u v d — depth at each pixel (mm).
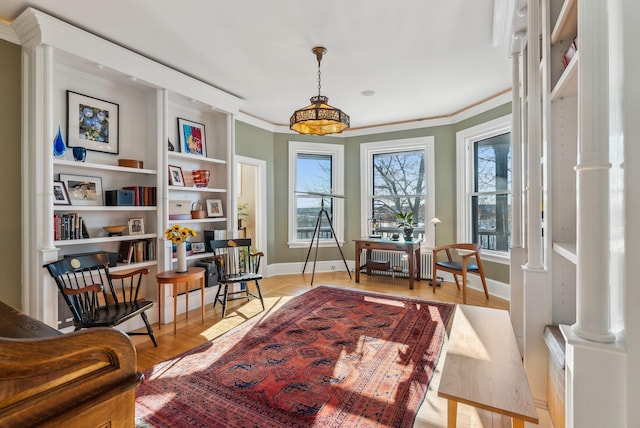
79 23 2477
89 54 2639
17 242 2494
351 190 5812
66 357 529
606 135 847
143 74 3057
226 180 4156
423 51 2926
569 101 1703
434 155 5105
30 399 489
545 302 1741
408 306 3697
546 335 1651
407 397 1939
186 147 3826
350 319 3273
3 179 2424
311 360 2395
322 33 2625
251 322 3221
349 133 5777
